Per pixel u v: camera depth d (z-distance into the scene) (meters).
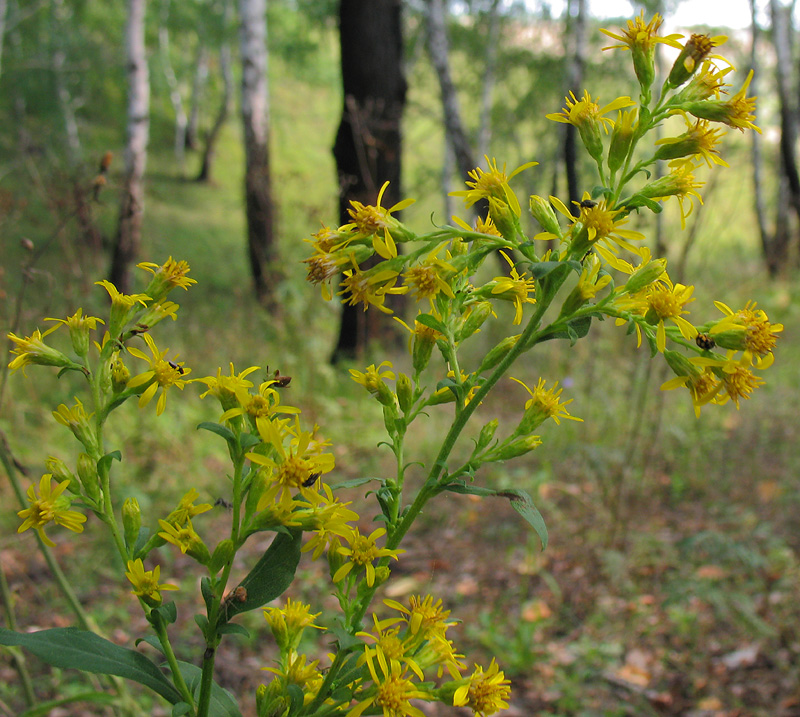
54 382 5.87
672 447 5.20
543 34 16.62
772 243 12.77
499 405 6.06
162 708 2.79
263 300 8.34
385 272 0.94
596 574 3.72
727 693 2.97
